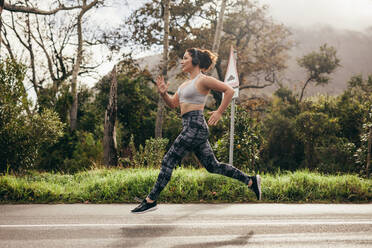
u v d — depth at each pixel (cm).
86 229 319
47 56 2200
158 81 369
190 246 271
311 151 1538
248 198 488
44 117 912
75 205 442
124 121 1827
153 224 340
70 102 1488
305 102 2095
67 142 1343
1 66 852
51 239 286
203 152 360
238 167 811
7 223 340
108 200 471
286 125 1747
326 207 439
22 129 879
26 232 308
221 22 1473
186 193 491
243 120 819
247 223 348
